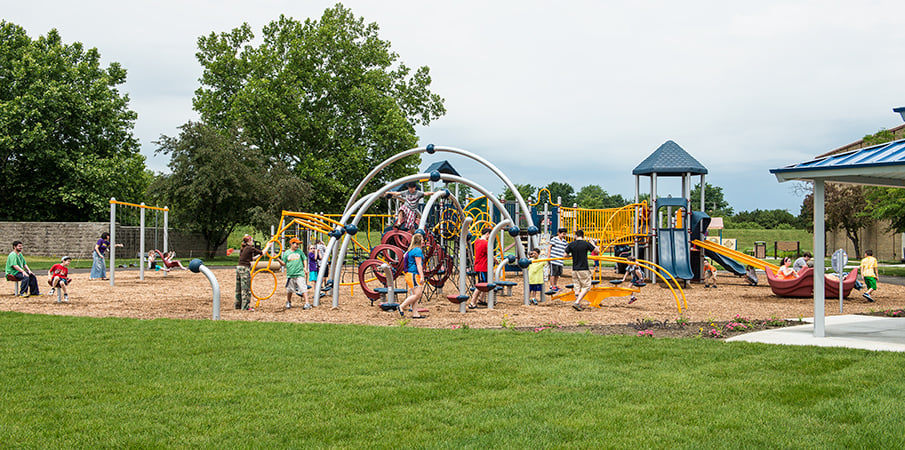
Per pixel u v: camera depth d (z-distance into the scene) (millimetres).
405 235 15750
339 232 13953
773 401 5676
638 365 7215
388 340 8906
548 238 24125
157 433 4730
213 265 34750
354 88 41281
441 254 16266
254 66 41875
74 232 39938
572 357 7680
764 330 10258
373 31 44344
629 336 9305
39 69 42906
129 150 49219
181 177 37062
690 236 22859
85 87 46125
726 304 14883
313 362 7355
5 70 43625
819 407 5430
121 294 16734
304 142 43531
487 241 14516
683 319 11273
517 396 5863
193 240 41688
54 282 14453
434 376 6621
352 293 17016
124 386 6160
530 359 7559
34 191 45562
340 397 5785
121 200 47000
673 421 5086
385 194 16281
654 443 4543
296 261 13688
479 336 9305
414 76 46156
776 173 10125
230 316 12133
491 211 19375
